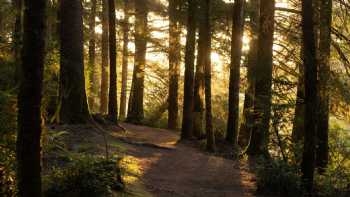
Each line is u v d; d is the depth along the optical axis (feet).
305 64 37.04
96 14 108.58
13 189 20.72
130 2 105.60
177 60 95.81
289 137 43.19
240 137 75.61
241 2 69.26
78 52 54.65
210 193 37.88
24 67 18.24
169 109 100.17
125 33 106.22
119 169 31.40
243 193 38.99
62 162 30.04
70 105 52.49
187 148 63.77
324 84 43.60
